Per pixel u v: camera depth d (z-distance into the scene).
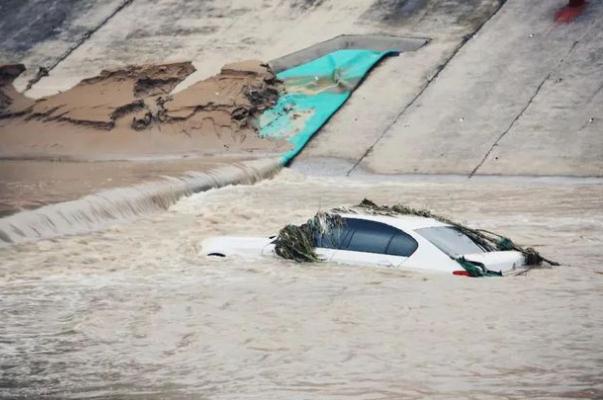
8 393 36.97
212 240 70.62
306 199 119.94
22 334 46.84
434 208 112.38
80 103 199.12
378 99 188.50
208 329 47.38
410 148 169.75
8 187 110.62
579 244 80.00
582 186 141.25
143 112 192.88
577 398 35.53
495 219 100.44
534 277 60.09
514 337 44.94
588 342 43.91
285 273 61.22
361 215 64.38
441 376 38.62
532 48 192.62
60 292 57.47
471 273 58.78
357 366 40.31
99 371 40.16
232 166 146.62
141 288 58.34
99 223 91.19
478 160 161.88
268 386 37.56
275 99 194.50
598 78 178.62
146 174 130.38
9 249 74.00
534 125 169.38
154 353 43.00
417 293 54.75
